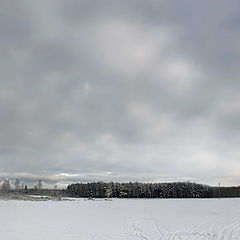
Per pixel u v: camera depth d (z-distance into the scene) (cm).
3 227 2361
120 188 12462
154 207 5153
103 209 4566
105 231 2264
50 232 2156
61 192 13100
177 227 2514
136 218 3234
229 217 3322
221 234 2139
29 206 4872
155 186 12681
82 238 1958
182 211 4203
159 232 2239
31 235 2016
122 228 2447
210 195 12569
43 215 3378
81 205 5566
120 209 4597
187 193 12375
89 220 2978
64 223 2688
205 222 2856
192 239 1958
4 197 7931
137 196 12275
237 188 12662
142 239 1952
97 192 12662
